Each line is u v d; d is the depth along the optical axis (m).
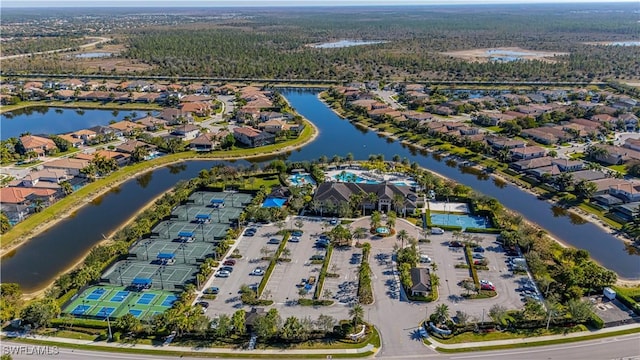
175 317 124.69
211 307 136.00
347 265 157.25
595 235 182.75
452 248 167.38
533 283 145.88
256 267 156.12
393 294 141.38
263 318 122.56
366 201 195.00
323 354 117.56
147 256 165.62
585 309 124.06
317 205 192.62
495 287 144.25
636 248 171.62
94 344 121.62
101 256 157.38
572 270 142.62
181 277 153.00
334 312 133.12
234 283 147.75
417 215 193.00
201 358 116.75
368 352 117.75
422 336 123.12
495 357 115.38
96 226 191.75
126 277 152.75
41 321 126.06
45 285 152.12
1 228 180.88
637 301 136.38
